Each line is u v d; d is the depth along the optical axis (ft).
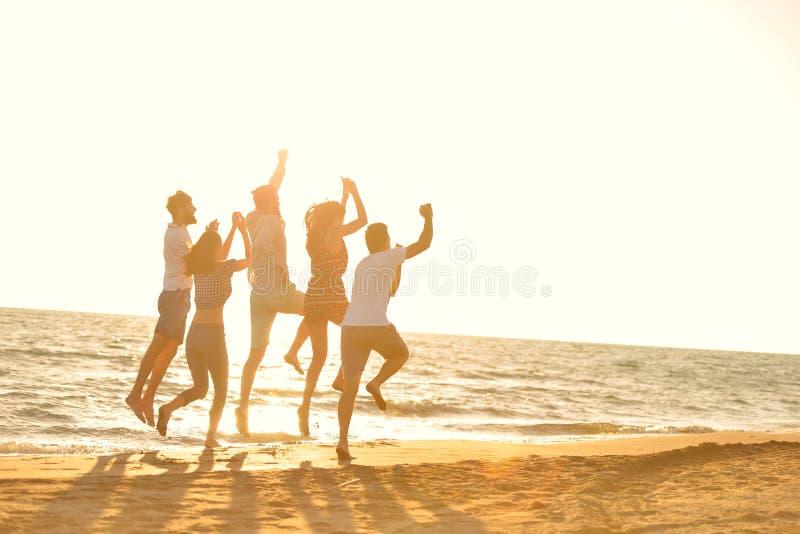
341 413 18.84
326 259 22.47
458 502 13.46
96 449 26.58
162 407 20.67
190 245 21.44
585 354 291.17
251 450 21.07
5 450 25.31
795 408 82.28
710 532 10.83
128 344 136.87
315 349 23.88
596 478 15.58
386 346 17.92
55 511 11.73
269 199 24.26
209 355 21.40
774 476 16.70
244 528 11.14
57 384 53.98
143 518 11.53
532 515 12.24
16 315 312.50
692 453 20.83
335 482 15.11
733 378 162.30
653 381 129.29
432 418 49.21
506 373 127.54
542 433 41.45
